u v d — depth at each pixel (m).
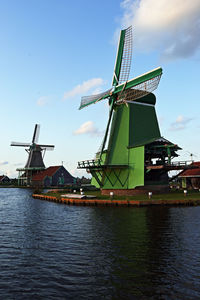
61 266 10.42
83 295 7.98
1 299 7.77
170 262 10.56
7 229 18.05
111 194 30.50
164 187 36.16
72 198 33.94
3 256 11.84
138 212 23.67
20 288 8.52
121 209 26.05
